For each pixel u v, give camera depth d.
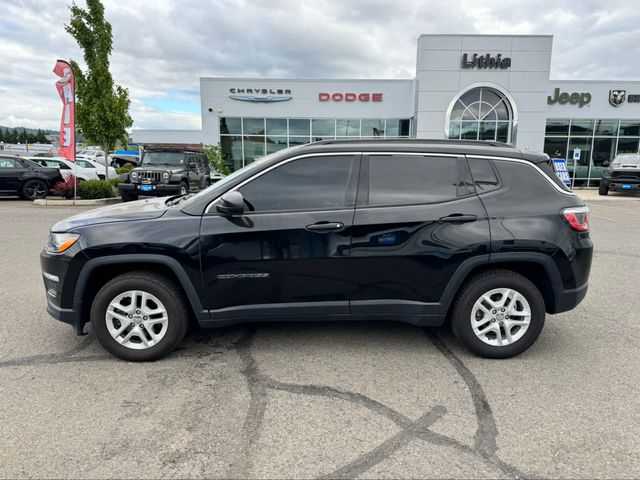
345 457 2.46
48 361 3.58
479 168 3.64
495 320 3.62
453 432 2.69
